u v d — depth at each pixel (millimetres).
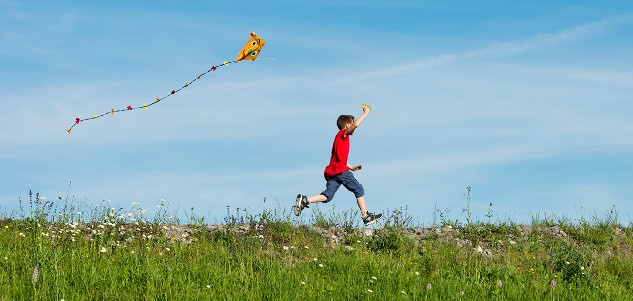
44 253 9398
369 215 11891
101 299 8250
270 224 12008
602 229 13609
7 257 9312
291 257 10750
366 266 10289
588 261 11531
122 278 8961
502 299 9414
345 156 11844
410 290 9383
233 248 10750
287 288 8984
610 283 10734
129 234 11078
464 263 11008
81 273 8930
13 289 8109
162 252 10414
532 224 13695
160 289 8602
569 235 13188
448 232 12711
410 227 13070
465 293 9523
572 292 10133
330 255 10875
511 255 11766
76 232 10812
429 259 11047
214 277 9242
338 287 9375
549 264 11250
